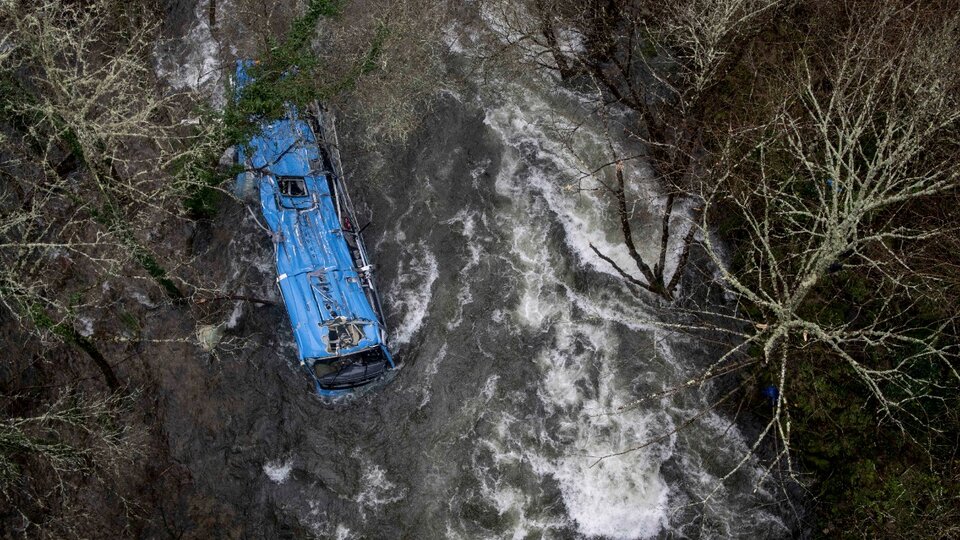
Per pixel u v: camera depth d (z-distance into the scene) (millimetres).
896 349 17531
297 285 18375
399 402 19281
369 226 21094
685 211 21062
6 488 17453
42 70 20453
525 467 18594
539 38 23062
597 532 18031
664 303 20078
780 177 18797
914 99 16016
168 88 23000
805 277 13844
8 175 17812
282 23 23094
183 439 18938
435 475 18547
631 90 20188
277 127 19703
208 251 20812
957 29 17141
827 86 19562
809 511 17797
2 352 19547
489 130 22328
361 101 21984
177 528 18188
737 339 19531
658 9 22156
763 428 18562
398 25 22031
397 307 20297
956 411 16859
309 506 18344
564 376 19453
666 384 19250
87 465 18453
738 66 20781
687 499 18203
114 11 22156
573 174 21656
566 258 20734
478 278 20562
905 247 17703
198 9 24109
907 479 16844
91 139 15336
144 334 19922
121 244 16828
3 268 18766
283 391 19406
